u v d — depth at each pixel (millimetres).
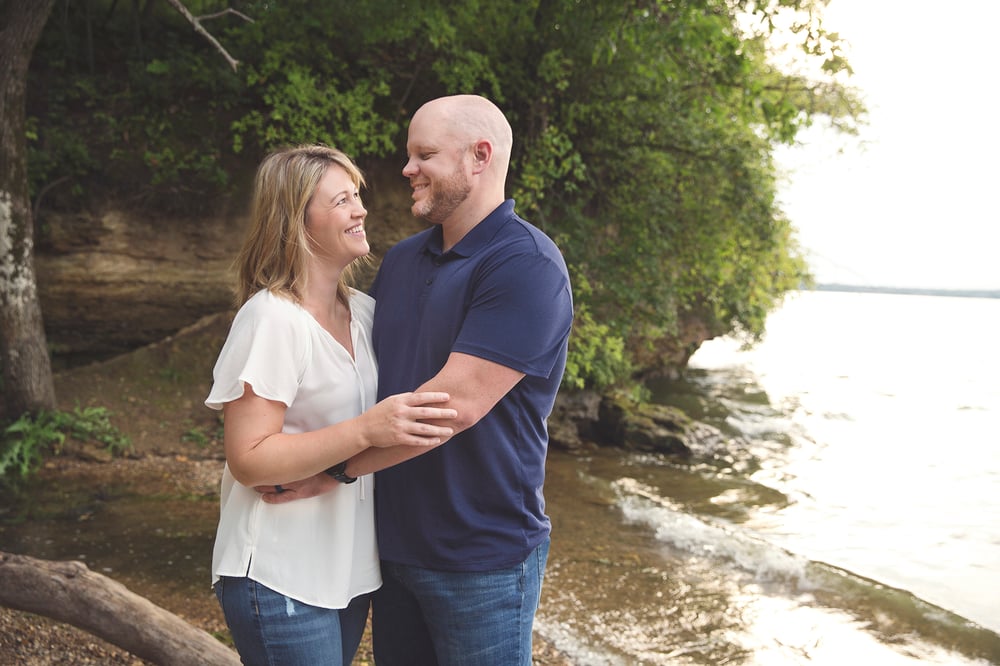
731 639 4680
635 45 9250
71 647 3217
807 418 12102
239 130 9070
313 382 2062
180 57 8953
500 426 2123
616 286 9672
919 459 9906
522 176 9445
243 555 2021
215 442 8000
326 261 2137
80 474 6996
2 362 7750
